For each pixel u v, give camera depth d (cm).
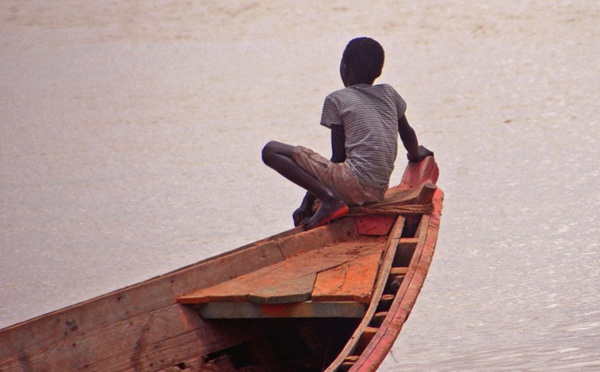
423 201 2112
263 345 1956
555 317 2588
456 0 8212
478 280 2948
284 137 5091
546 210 3631
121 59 7431
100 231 3800
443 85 5941
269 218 3806
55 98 6412
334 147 2202
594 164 4219
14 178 4688
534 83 5794
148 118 5731
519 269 3020
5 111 6125
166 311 1792
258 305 1764
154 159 4859
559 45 6650
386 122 2186
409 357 2353
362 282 1775
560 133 4772
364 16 8075
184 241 3591
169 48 7681
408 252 1908
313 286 1767
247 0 8962
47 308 2992
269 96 6038
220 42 7750
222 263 1914
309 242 2088
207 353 1838
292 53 7188
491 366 2225
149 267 3322
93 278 3259
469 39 7088
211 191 4247
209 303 1809
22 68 7338
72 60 7500
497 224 3506
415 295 1662
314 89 6141
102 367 1691
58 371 1630
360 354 1531
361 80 2238
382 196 2180
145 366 1745
